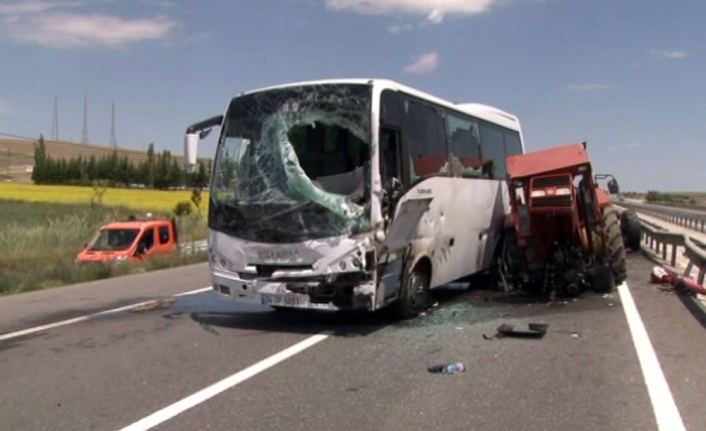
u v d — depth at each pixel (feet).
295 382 21.99
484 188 42.52
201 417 18.65
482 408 19.07
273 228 29.32
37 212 146.51
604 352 25.50
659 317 32.37
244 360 25.09
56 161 305.53
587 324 30.91
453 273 37.63
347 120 29.32
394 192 29.66
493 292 42.06
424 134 33.81
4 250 74.28
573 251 38.52
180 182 303.89
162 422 18.30
